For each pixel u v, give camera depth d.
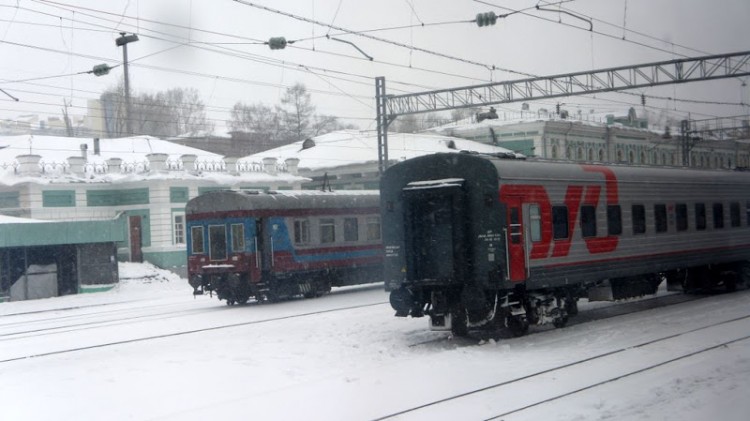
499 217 15.48
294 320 20.00
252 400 11.02
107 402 11.41
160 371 13.66
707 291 23.89
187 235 26.36
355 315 20.34
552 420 9.40
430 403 10.44
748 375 11.52
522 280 15.80
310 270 26.30
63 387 12.66
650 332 15.92
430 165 16.20
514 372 12.36
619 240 18.72
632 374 11.88
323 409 10.38
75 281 33.91
